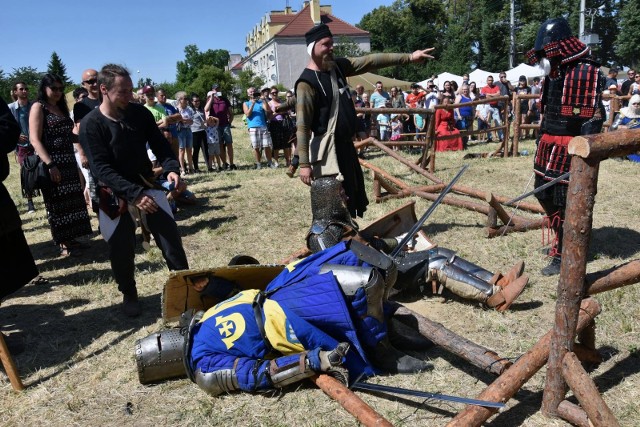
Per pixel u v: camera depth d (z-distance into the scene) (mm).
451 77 23938
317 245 3438
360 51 49281
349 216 3629
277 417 2836
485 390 2537
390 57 4582
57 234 5898
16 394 3264
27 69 43344
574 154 2268
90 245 6414
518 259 4836
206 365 3021
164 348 3174
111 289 4895
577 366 2471
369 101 15078
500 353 3295
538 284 4254
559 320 2488
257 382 2904
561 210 4273
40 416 3029
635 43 41250
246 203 7797
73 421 2961
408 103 14555
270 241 5996
